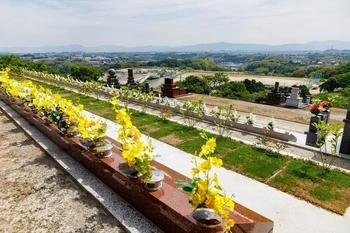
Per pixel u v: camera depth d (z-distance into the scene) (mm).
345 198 3613
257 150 5348
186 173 4355
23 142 5465
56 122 4809
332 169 4488
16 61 28031
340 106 11531
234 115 7086
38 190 3621
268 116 8930
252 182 4055
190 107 8117
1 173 4129
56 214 3088
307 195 3682
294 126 7672
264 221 2318
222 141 5887
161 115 8188
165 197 2625
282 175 4277
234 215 2381
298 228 2984
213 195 2102
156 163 3555
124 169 3133
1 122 6996
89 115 8352
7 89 8039
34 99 6027
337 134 4793
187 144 5719
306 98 11508
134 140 3080
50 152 4762
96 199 3246
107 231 2773
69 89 13664
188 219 2250
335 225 3045
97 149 3637
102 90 12242
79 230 2809
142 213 2904
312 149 5434
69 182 3811
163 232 2617
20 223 2943
